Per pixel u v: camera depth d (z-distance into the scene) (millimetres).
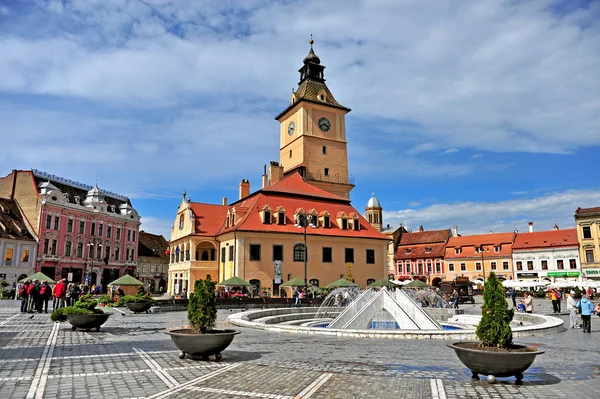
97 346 15047
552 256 79625
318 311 31906
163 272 98000
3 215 64250
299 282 45281
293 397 8633
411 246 102250
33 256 64750
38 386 9273
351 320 21562
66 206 70562
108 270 79438
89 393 8758
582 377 10648
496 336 9992
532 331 19375
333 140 70812
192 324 12523
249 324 22031
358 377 10414
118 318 27641
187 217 59031
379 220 118875
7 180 70438
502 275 85688
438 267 94938
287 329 20141
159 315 30656
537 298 62875
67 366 11422
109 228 80188
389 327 23906
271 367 11516
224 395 8727
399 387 9469
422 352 14328
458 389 9344
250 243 50562
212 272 56094
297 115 70688
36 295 30406
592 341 17734
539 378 10492
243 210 54469
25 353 13453
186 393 8828
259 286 49906
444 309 30891
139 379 9977
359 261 56625
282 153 75062
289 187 59344
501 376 9734
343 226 57031
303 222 46844
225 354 13641
